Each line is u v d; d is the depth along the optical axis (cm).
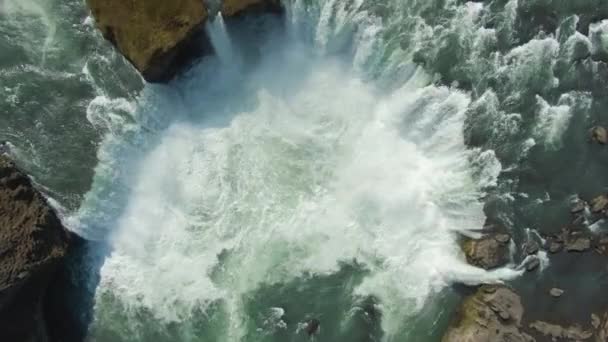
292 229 2320
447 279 2217
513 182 2303
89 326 2334
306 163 2383
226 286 2303
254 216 2350
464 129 2355
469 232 2259
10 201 2223
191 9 2391
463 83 2397
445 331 2180
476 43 2428
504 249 2233
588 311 2170
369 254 2277
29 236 2175
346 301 2250
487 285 2195
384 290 2244
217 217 2369
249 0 2389
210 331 2278
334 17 2448
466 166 2323
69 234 2400
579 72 2391
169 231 2380
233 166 2405
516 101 2372
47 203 2339
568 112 2355
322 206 2333
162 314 2309
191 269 2331
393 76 2430
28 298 2231
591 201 2269
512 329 2139
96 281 2369
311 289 2272
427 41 2439
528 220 2266
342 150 2384
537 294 2192
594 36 2419
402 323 2209
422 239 2270
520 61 2403
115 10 2438
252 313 2272
